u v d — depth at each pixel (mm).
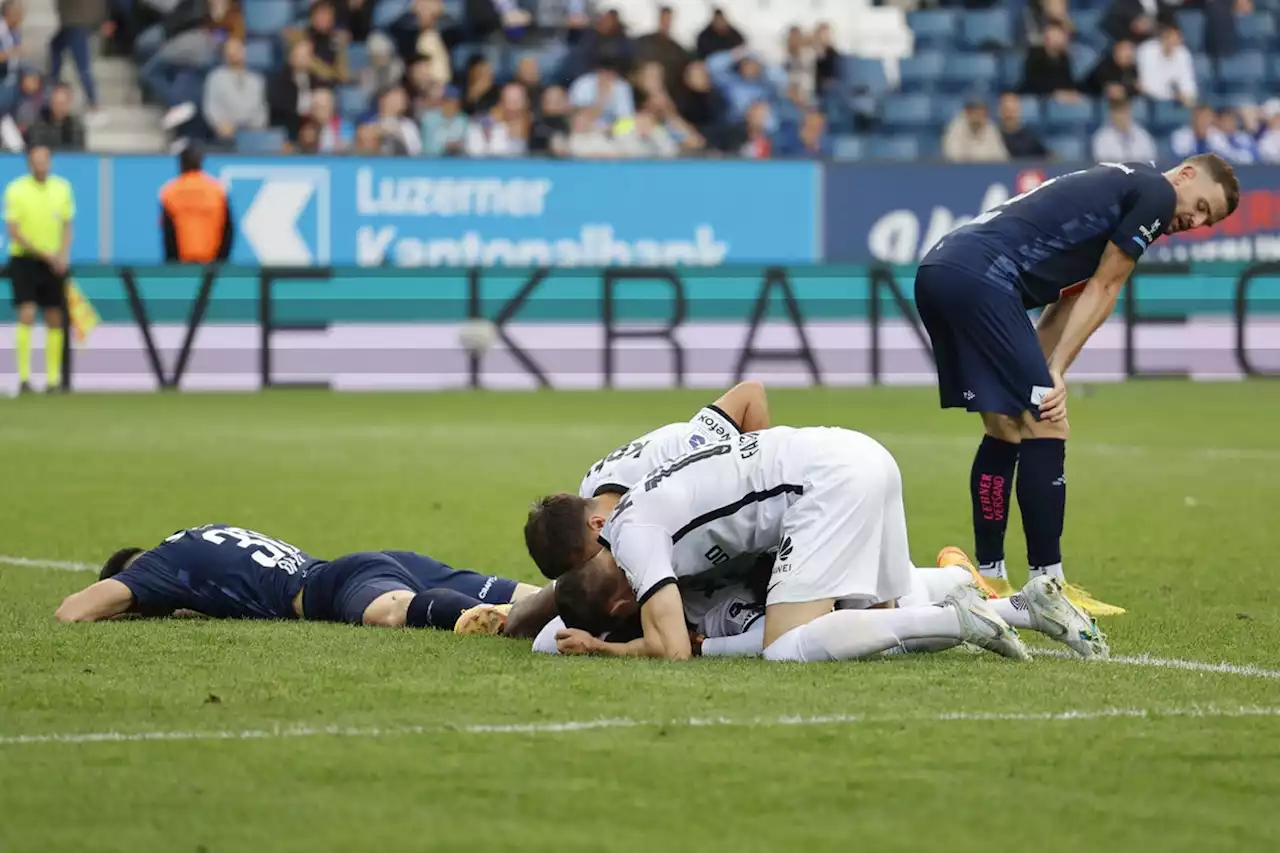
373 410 66312
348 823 13906
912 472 45875
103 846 13359
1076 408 66812
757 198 81125
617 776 15242
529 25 89188
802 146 86750
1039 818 14125
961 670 19906
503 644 21781
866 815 14188
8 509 38156
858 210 81938
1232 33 96125
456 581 24141
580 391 76000
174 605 24172
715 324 79625
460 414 64250
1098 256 25875
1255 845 13516
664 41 87500
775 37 96875
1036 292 25656
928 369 81375
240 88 81750
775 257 81438
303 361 77000
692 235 80688
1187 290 82500
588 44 86938
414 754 15938
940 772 15414
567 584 21016
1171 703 18234
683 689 18688
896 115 91375
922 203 82438
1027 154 86250
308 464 47750
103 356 75688
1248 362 83250
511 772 15359
